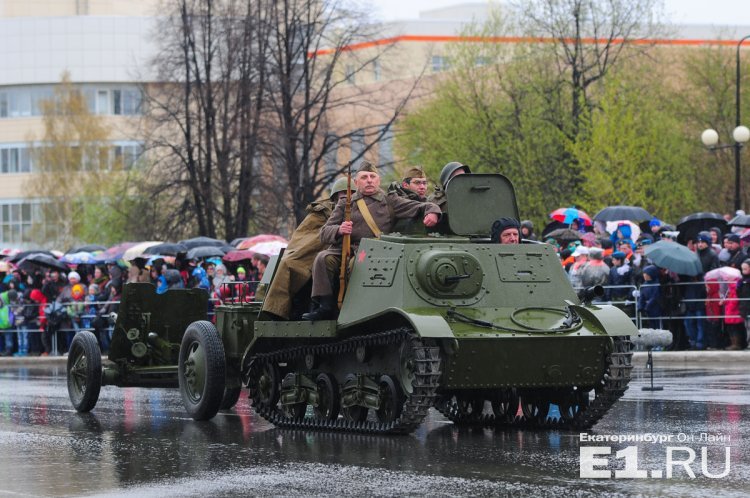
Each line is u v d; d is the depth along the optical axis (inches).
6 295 1579.7
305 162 2214.6
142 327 826.8
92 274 1707.7
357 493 463.2
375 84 3378.4
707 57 2837.1
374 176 690.2
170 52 2352.4
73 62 4269.2
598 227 1462.8
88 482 508.1
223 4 2288.4
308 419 691.4
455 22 4131.4
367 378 657.6
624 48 2608.3
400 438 628.4
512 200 685.9
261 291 775.1
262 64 2191.2
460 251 642.8
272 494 466.6
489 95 2591.0
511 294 646.5
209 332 741.3
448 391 700.0
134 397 941.2
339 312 661.3
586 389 648.4
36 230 3850.9
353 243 679.7
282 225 2294.5
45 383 1127.6
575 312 640.4
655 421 682.2
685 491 456.8
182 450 603.5
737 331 1194.6
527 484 474.3
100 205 3511.3
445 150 2566.4
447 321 623.2
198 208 2253.9
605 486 468.4
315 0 2256.4
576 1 2422.5
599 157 2294.5
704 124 2797.7
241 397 924.0
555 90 2418.8
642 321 1211.9
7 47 4340.6
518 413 709.3
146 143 2399.1
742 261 1214.3
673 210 2518.5
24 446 629.9
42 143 3865.7
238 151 2271.2
